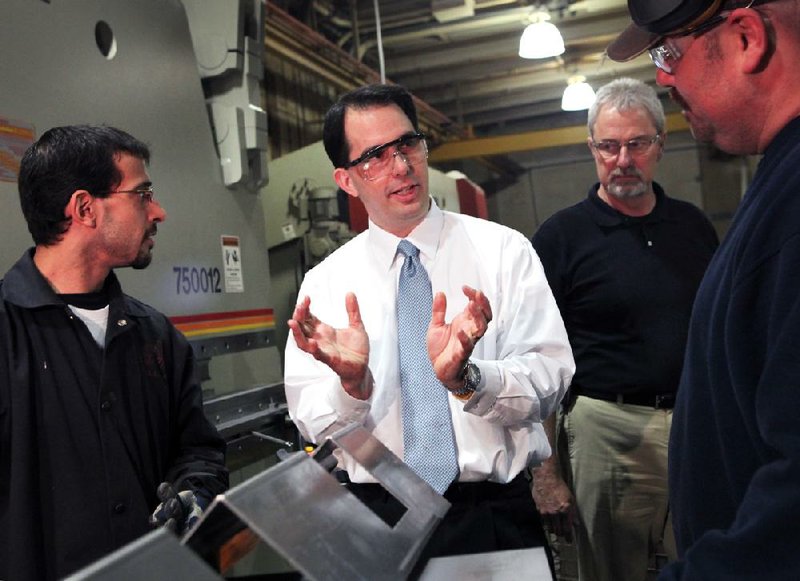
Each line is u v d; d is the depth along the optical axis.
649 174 2.00
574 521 2.12
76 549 1.20
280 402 2.24
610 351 2.02
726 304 0.81
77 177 1.24
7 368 1.19
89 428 1.24
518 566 0.82
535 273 1.46
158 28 1.98
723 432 0.81
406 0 5.21
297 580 0.74
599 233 2.04
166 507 1.14
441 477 1.31
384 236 1.48
